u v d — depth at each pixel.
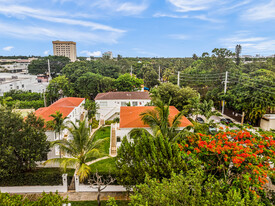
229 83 49.34
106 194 16.73
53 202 9.44
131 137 19.89
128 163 14.84
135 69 111.56
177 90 35.72
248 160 12.45
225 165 14.17
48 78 77.38
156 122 19.75
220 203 8.44
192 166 14.27
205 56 66.38
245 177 11.44
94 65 80.69
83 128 17.59
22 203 9.70
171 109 29.62
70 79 65.25
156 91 35.62
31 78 69.25
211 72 60.75
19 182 17.00
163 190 8.99
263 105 36.28
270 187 15.93
